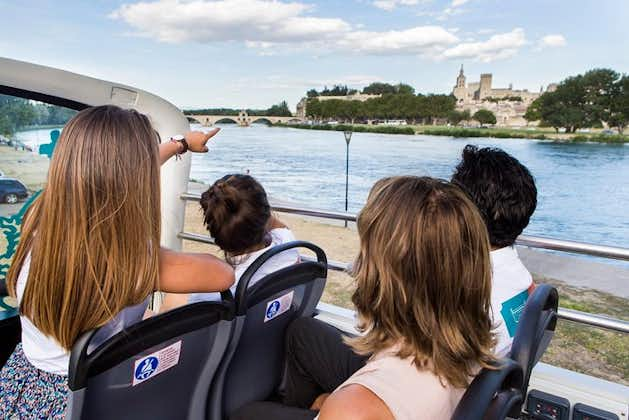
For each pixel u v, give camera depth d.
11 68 2.06
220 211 1.70
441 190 0.83
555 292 1.14
